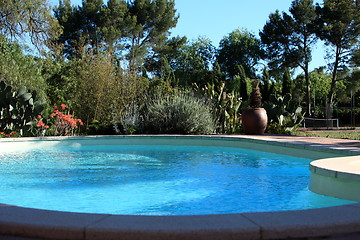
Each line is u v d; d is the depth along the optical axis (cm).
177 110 1253
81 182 512
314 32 3159
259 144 912
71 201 404
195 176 559
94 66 1477
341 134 1396
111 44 3031
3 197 423
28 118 1081
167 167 652
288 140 883
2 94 1055
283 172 596
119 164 692
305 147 738
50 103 1542
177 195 429
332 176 390
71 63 1764
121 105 1413
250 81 3155
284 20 3262
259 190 454
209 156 818
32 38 1738
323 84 4325
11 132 1079
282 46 3409
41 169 631
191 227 210
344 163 446
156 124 1250
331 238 213
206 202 395
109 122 1329
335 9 3027
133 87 1462
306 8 3142
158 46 3547
